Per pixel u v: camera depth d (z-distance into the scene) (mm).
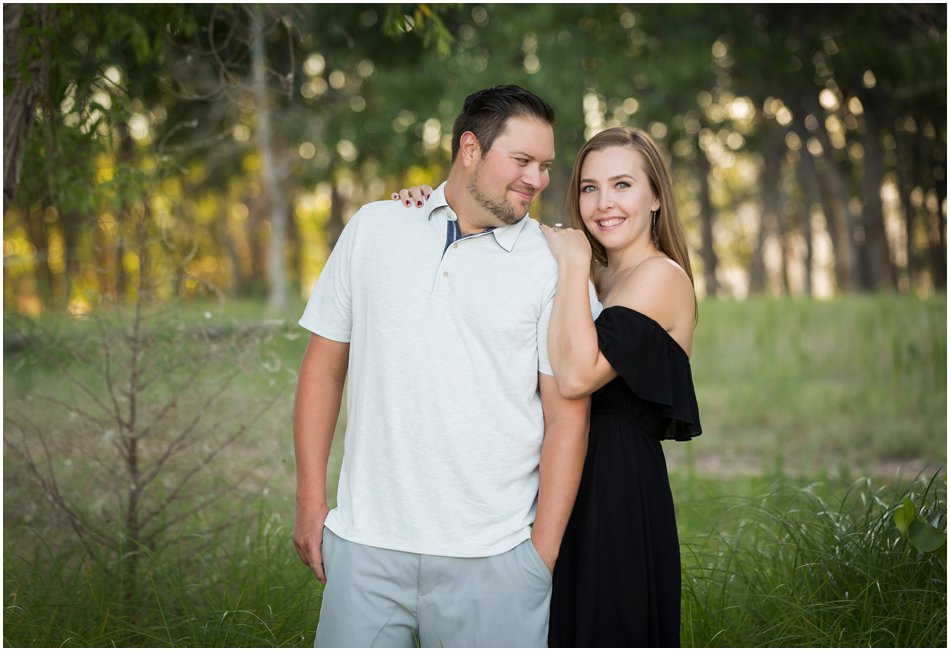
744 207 49406
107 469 5262
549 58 24984
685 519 6086
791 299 18016
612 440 3520
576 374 3223
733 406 11094
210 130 22125
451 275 3289
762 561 5020
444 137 27344
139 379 5512
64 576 5191
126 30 6227
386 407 3291
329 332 3502
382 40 27391
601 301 3838
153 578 4941
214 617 4660
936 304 14078
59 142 5906
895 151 29422
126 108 6129
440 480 3248
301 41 6477
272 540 5617
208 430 5391
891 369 11961
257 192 34719
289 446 5906
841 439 9594
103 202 5762
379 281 3348
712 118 32156
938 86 17031
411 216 3418
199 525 5602
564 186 27906
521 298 3271
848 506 5809
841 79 26156
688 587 4672
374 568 3283
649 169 3795
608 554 3449
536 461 3324
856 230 31188
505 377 3262
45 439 5512
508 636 3246
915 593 4527
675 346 3557
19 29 5184
